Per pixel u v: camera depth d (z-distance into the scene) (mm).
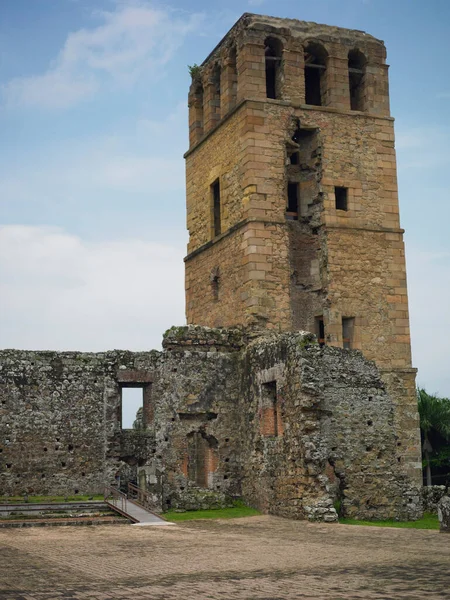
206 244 38531
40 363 33000
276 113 36250
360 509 27641
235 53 37844
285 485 27984
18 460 32125
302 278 36375
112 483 32844
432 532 22203
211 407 32344
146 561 17047
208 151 39281
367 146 37531
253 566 16062
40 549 19375
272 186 35562
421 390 52719
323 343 36125
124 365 33781
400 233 37125
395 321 36312
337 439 27781
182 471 31641
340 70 37719
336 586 13383
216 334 33281
